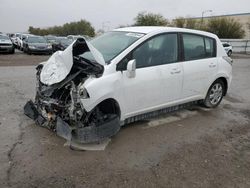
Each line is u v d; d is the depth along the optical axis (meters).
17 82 8.80
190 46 5.73
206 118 5.93
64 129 4.16
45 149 4.17
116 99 4.45
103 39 5.32
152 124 5.39
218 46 6.39
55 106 4.29
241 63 21.31
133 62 4.42
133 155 4.14
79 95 4.06
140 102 4.85
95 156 4.05
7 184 3.32
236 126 5.57
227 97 8.06
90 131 4.18
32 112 5.02
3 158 3.87
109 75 4.32
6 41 22.58
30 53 22.72
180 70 5.40
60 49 5.20
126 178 3.55
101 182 3.45
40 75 4.51
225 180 3.63
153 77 4.92
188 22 59.31
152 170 3.76
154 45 5.04
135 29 5.34
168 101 5.36
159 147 4.45
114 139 4.64
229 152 4.42
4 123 5.07
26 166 3.71
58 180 3.44
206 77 6.05
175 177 3.63
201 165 3.96
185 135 4.97
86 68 4.21
